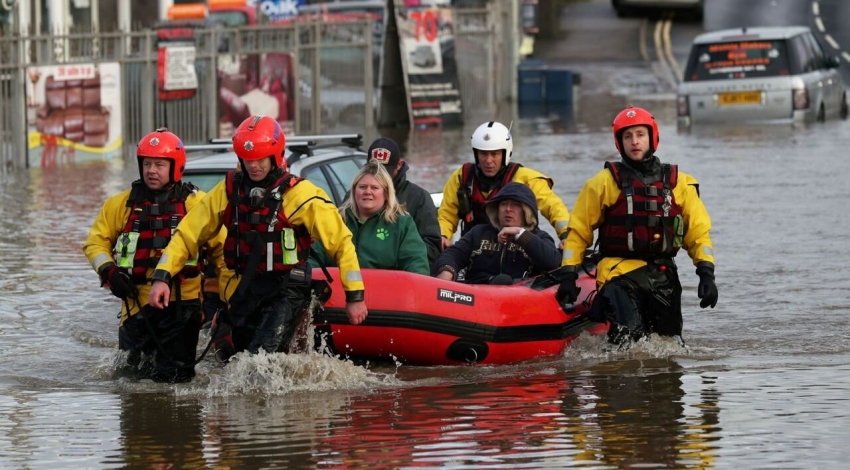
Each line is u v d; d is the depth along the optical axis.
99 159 62.94
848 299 29.42
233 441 18.03
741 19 138.88
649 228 24.39
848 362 23.16
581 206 24.86
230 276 21.92
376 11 88.75
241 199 21.25
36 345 25.64
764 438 17.62
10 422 19.39
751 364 23.09
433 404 20.22
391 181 25.59
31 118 59.16
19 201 47.38
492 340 23.92
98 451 17.64
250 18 85.00
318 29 75.62
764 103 72.94
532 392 21.08
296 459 17.02
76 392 21.59
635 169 24.55
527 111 90.69
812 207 43.62
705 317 27.83
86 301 30.23
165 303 21.17
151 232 22.09
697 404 19.80
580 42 129.25
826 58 78.75
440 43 83.06
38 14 76.44
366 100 81.81
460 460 16.81
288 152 29.67
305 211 21.25
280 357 21.80
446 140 71.38
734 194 47.06
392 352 23.66
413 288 23.72
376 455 17.11
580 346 25.47
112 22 84.19
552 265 26.53
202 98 67.56
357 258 23.83
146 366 22.73
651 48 124.19
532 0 116.88
